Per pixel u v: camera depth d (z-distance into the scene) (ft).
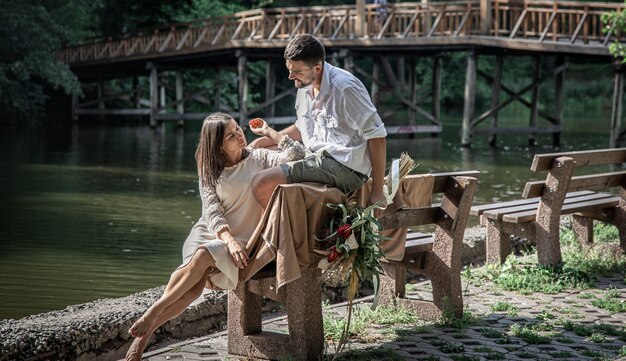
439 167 58.85
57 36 104.17
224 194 14.11
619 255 23.58
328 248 14.03
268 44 87.61
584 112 134.41
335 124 14.16
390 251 16.57
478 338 15.83
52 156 64.13
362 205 14.82
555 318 17.39
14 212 37.47
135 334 13.46
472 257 24.29
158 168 56.70
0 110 104.37
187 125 111.14
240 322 14.85
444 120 117.91
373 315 17.22
